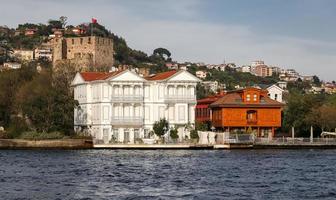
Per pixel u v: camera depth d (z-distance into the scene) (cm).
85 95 15525
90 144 13712
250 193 6119
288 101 16312
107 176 7606
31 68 18062
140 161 10031
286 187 6612
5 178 7275
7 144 13812
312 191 6319
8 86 16138
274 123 15312
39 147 13838
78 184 6706
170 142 13850
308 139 14062
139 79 14938
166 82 15038
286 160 10425
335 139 14112
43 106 14562
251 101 15288
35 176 7531
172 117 15112
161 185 6712
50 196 5753
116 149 13488
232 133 14062
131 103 14888
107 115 14838
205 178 7444
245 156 11375
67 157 10975
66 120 14700
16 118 14962
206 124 15588
